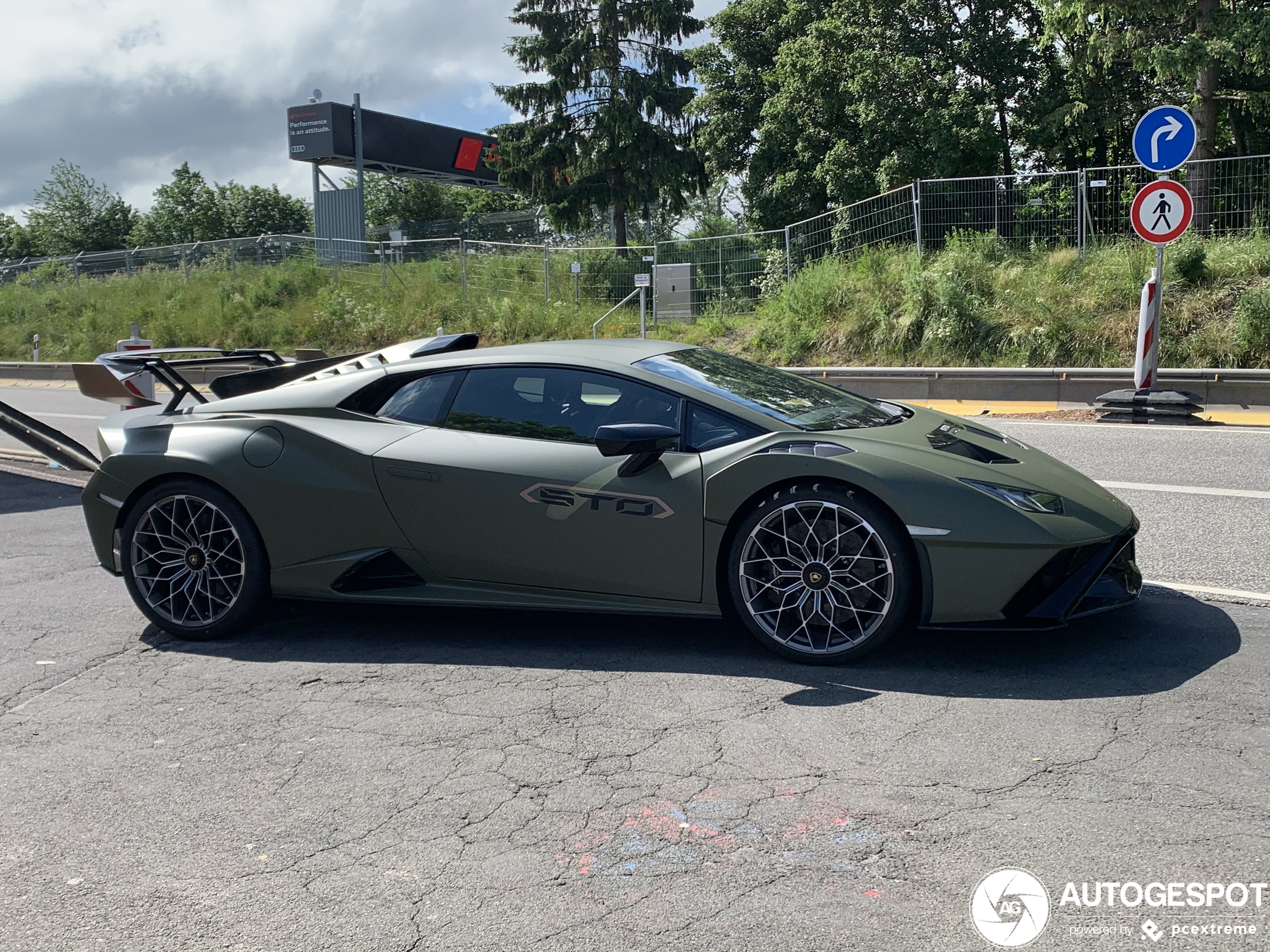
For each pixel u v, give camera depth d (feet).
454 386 14.74
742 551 12.89
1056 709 11.18
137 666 14.05
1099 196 48.44
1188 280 42.91
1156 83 68.90
